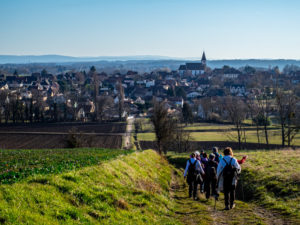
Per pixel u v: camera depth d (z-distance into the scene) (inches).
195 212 517.3
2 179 442.0
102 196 445.1
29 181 414.3
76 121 5777.6
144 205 486.9
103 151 1259.8
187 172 661.3
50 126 5093.5
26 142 3678.6
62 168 561.3
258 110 2721.5
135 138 4077.3
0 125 5157.5
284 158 943.0
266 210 516.4
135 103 7859.3
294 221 440.8
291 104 2207.2
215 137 3880.4
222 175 507.5
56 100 7554.1
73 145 2222.0
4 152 1288.1
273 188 629.6
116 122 5713.6
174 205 567.8
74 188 426.6
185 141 2655.0
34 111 5807.1
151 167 861.2
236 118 2780.5
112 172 585.3
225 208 515.2
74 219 352.2
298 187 590.9
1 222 287.3
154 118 1966.0
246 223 444.8
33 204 343.0
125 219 403.5
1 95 5900.6
